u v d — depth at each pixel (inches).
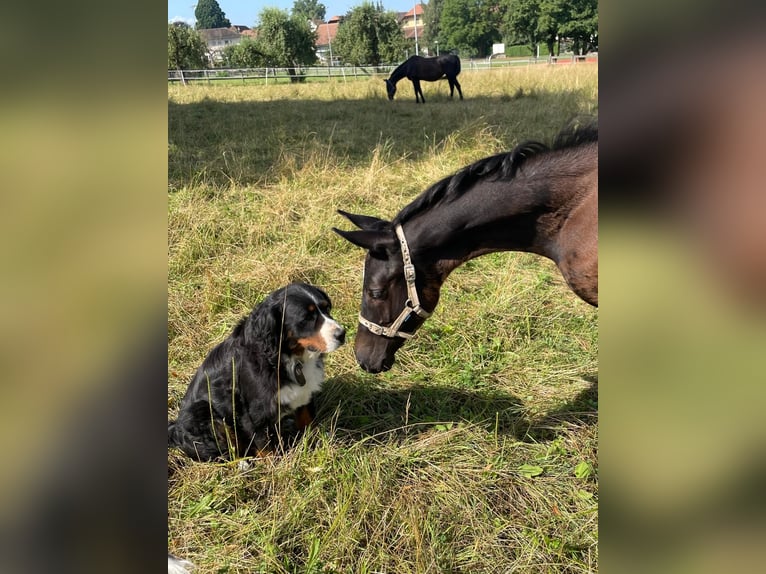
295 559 90.8
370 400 128.6
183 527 94.7
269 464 109.7
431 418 121.5
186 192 251.3
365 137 382.9
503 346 148.9
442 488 101.9
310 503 98.4
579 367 138.9
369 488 98.4
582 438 114.6
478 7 2250.2
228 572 87.1
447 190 100.3
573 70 729.6
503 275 177.8
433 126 425.1
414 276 101.8
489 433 115.5
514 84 665.0
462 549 91.7
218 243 204.4
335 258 195.6
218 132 404.2
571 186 94.7
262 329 110.7
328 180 267.9
